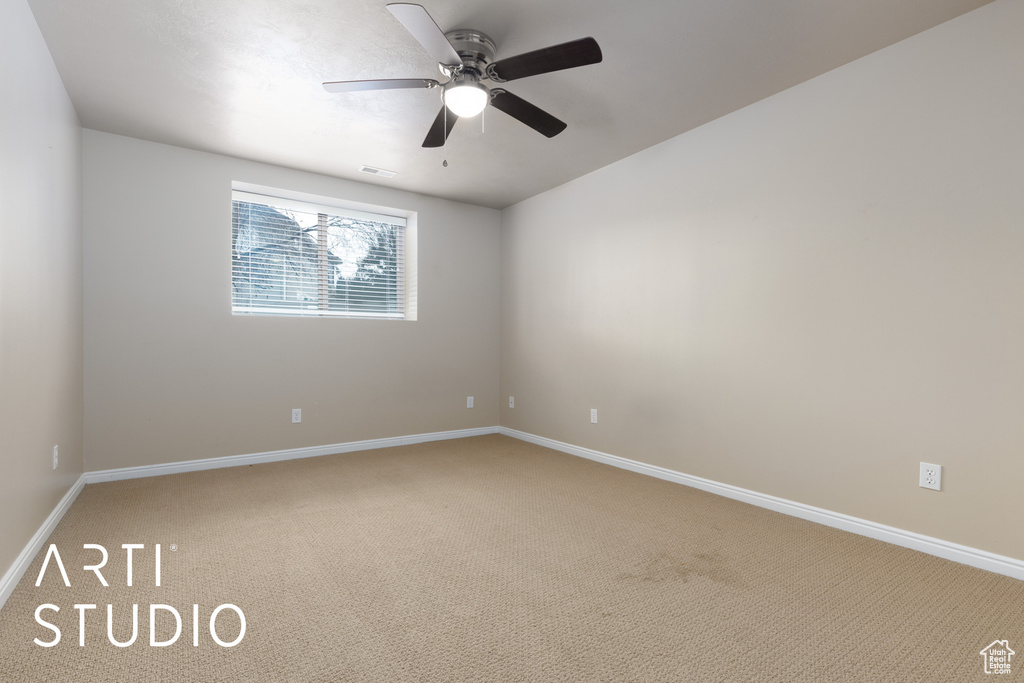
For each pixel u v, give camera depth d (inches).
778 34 88.0
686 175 129.0
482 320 197.8
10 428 71.7
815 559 85.6
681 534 97.0
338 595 73.3
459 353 191.8
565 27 85.5
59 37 88.0
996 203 80.3
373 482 131.7
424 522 103.1
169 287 136.6
